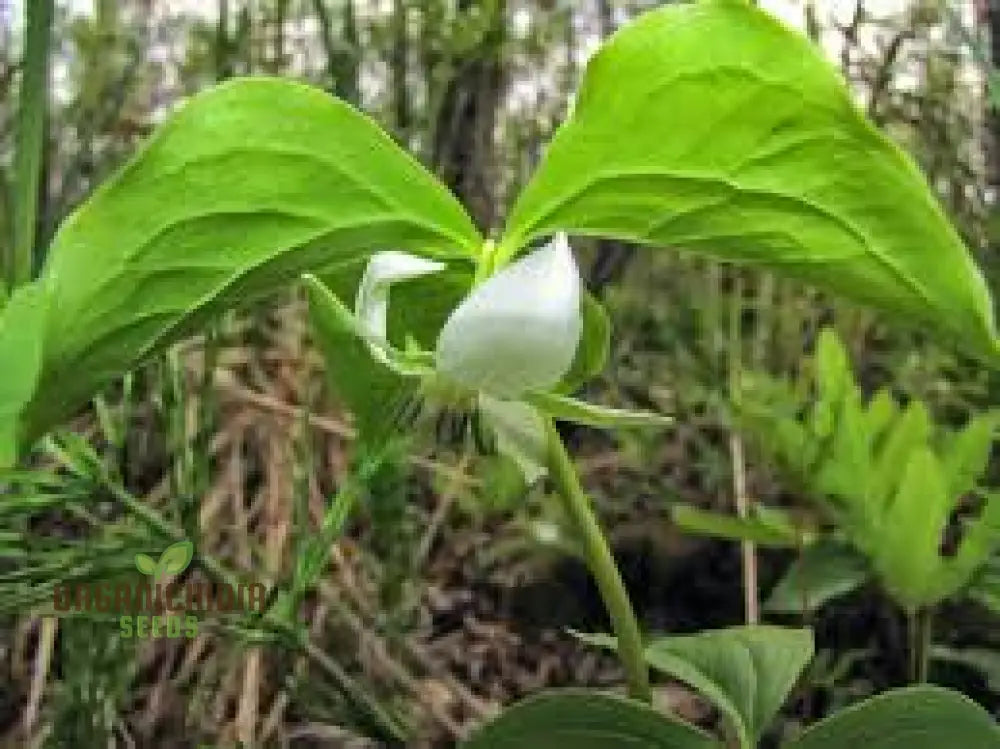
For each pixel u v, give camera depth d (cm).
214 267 15
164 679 27
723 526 26
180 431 21
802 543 26
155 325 16
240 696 28
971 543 23
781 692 18
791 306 41
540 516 35
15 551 20
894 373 37
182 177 14
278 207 15
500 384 16
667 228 16
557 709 17
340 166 15
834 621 30
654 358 41
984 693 27
